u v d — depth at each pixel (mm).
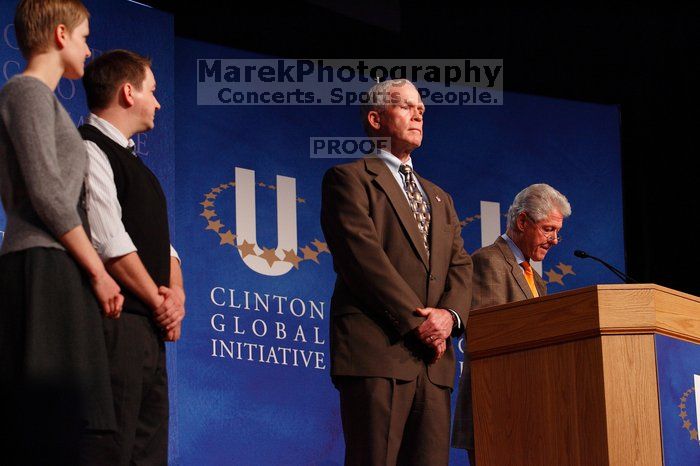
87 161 3727
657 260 8727
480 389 4785
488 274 5770
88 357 3459
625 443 4281
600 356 4352
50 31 3709
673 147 8781
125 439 3760
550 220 6004
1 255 3504
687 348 4484
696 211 8656
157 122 6934
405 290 4578
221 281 7098
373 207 4785
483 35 8594
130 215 3959
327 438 7270
